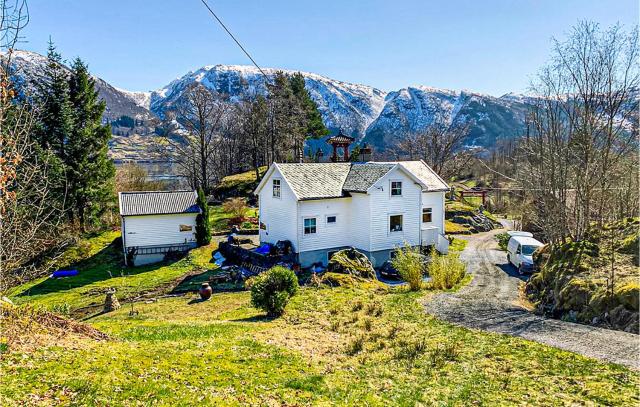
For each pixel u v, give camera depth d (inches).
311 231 1108.5
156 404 296.4
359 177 1181.1
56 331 432.1
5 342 360.8
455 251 1389.0
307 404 327.9
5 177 395.9
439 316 631.8
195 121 2450.8
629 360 425.4
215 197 2308.1
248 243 1354.6
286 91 2623.0
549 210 1043.3
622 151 975.6
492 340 506.9
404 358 450.6
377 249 1123.3
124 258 1384.1
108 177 1715.1
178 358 395.2
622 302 559.2
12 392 283.0
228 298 844.0
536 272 972.6
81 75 1625.2
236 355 424.8
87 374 328.8
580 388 362.9
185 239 1466.5
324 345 496.4
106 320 686.5
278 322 612.4
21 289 1078.4
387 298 761.6
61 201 1450.5
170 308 786.8
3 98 385.7
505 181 3053.6
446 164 2687.0
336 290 813.9
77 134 1563.7
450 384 381.4
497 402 342.3
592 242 816.3
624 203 1184.2
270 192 1207.6
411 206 1179.9
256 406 313.9
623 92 914.7
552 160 1020.5
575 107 1000.2
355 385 375.6
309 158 2842.0
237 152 2994.6
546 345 480.1
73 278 1190.9
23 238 439.8
